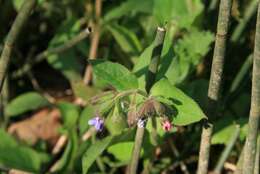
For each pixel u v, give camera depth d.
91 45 0.77
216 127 0.64
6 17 0.81
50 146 0.76
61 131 0.70
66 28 0.77
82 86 0.70
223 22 0.48
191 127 0.68
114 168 0.67
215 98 0.52
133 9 0.74
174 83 0.59
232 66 0.72
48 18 0.84
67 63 0.78
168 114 0.48
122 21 0.77
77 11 0.81
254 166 0.51
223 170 0.70
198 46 0.66
